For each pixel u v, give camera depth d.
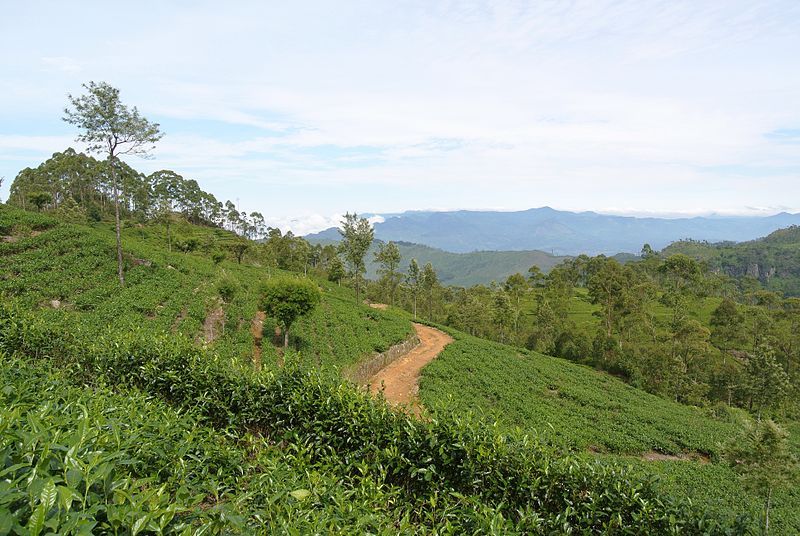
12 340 11.40
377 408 9.55
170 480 5.29
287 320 29.05
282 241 83.88
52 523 2.82
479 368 36.53
